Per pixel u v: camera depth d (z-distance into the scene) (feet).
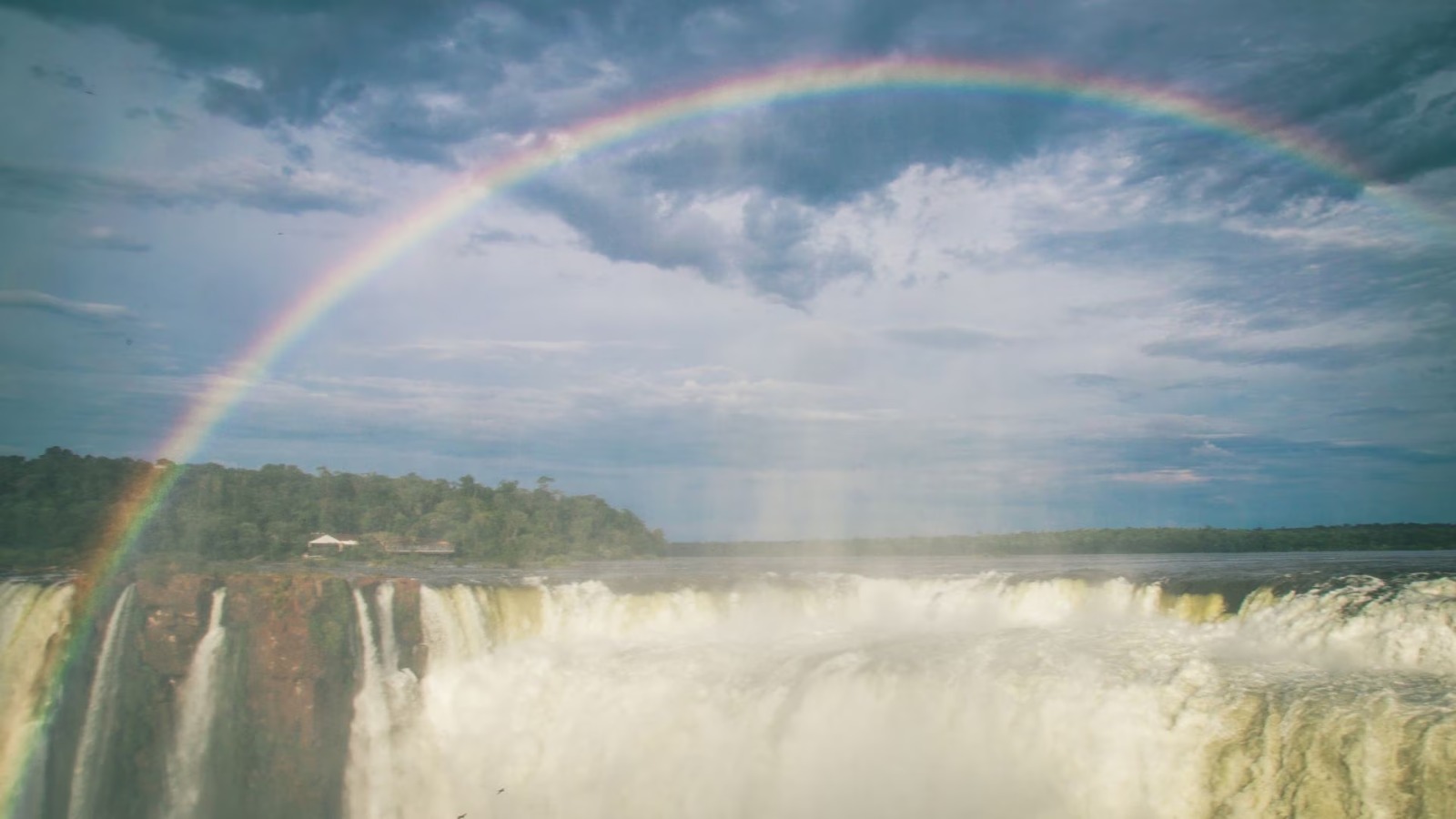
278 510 321.73
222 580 146.20
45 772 140.77
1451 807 92.58
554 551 337.31
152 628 142.51
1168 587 140.67
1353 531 377.71
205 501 305.94
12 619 144.56
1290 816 100.73
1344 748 98.94
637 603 159.12
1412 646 114.83
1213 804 106.11
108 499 293.84
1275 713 104.99
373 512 340.18
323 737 144.97
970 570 218.59
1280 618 126.11
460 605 152.15
